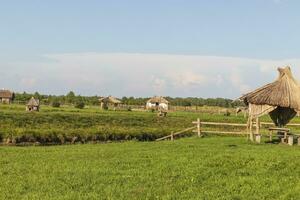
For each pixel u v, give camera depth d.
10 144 45.41
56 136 48.84
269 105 42.34
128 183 20.52
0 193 18.31
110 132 53.03
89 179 21.25
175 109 164.88
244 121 86.25
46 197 17.69
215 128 67.38
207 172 23.23
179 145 37.53
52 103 144.12
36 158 28.31
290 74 44.00
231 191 19.52
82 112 98.25
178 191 19.27
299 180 22.05
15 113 76.00
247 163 26.03
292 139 39.03
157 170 23.67
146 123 77.50
